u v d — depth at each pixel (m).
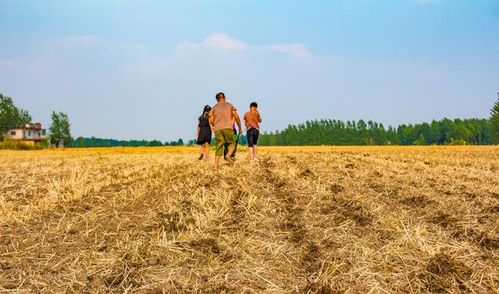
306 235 6.69
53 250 6.14
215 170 13.32
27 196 10.20
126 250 6.06
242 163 15.71
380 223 7.30
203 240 6.36
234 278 5.24
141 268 5.49
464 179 12.41
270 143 135.75
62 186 11.05
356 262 5.70
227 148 17.16
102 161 22.62
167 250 6.05
